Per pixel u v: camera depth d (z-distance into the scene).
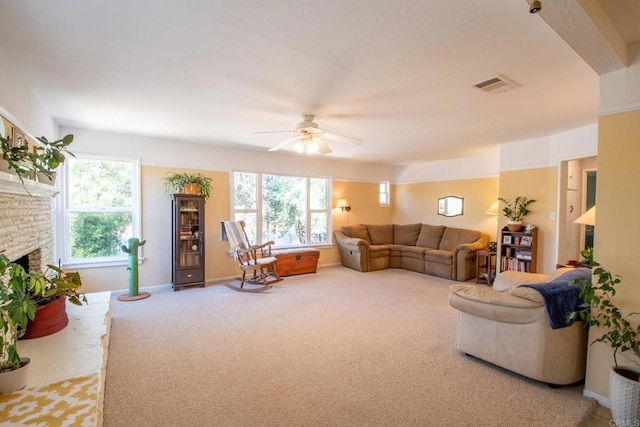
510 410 2.06
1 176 1.76
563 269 3.27
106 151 4.55
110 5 1.69
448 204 6.93
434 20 1.82
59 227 4.24
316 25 1.88
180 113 3.63
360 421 1.94
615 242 2.11
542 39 2.02
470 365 2.64
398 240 7.44
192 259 5.08
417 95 3.01
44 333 2.32
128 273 4.77
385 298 4.55
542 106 3.32
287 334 3.26
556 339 2.28
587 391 2.22
